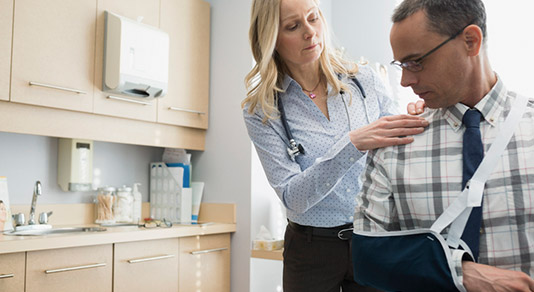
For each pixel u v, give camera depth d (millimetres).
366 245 951
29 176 2451
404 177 932
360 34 3135
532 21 2479
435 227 867
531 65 2469
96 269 2102
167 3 2674
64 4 2219
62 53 2201
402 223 945
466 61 843
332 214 1487
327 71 1513
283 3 1393
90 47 2311
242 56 2791
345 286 1558
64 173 2539
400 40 855
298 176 1377
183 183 2812
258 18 1488
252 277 2678
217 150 2855
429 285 850
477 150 857
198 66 2834
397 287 894
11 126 2051
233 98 2807
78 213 2613
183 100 2734
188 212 2785
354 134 1243
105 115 2391
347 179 1458
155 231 2326
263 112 1521
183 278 2477
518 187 823
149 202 2977
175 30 2707
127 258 2227
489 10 2596
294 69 1543
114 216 2650
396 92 2910
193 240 2543
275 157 1512
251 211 2689
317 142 1521
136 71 2375
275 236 2881
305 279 1526
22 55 2066
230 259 2750
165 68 2529
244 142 2742
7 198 2223
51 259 1945
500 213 833
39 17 2127
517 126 847
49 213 2354
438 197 890
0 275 1780
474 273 813
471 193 836
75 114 2273
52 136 2398
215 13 2932
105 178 2773
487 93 885
